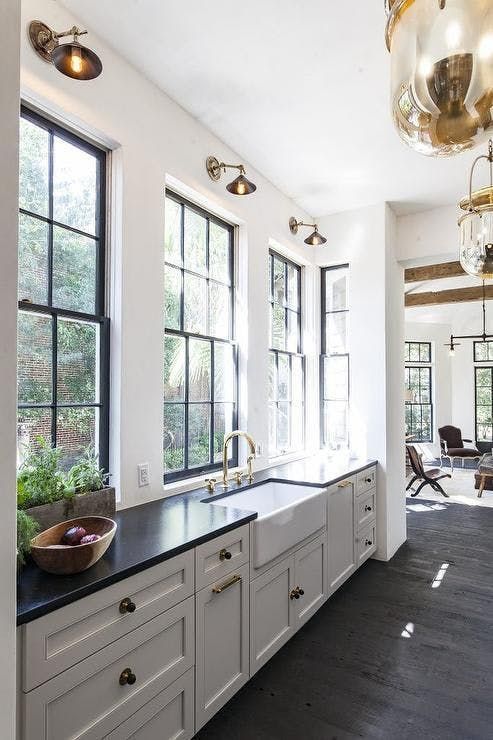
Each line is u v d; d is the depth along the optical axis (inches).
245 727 73.0
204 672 70.1
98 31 80.7
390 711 76.9
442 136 43.1
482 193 82.4
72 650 49.9
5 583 31.0
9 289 31.9
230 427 126.4
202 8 75.3
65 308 80.4
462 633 102.0
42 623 46.9
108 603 54.3
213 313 121.6
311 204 157.6
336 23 78.5
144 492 91.5
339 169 132.6
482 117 40.0
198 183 108.5
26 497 63.6
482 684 84.1
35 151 76.2
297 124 110.2
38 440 70.6
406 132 44.3
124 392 87.2
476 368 389.1
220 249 125.1
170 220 107.5
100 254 87.4
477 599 119.3
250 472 117.4
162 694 62.0
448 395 388.8
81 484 71.8
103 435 86.0
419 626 105.1
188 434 111.5
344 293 169.6
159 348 95.7
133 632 57.8
